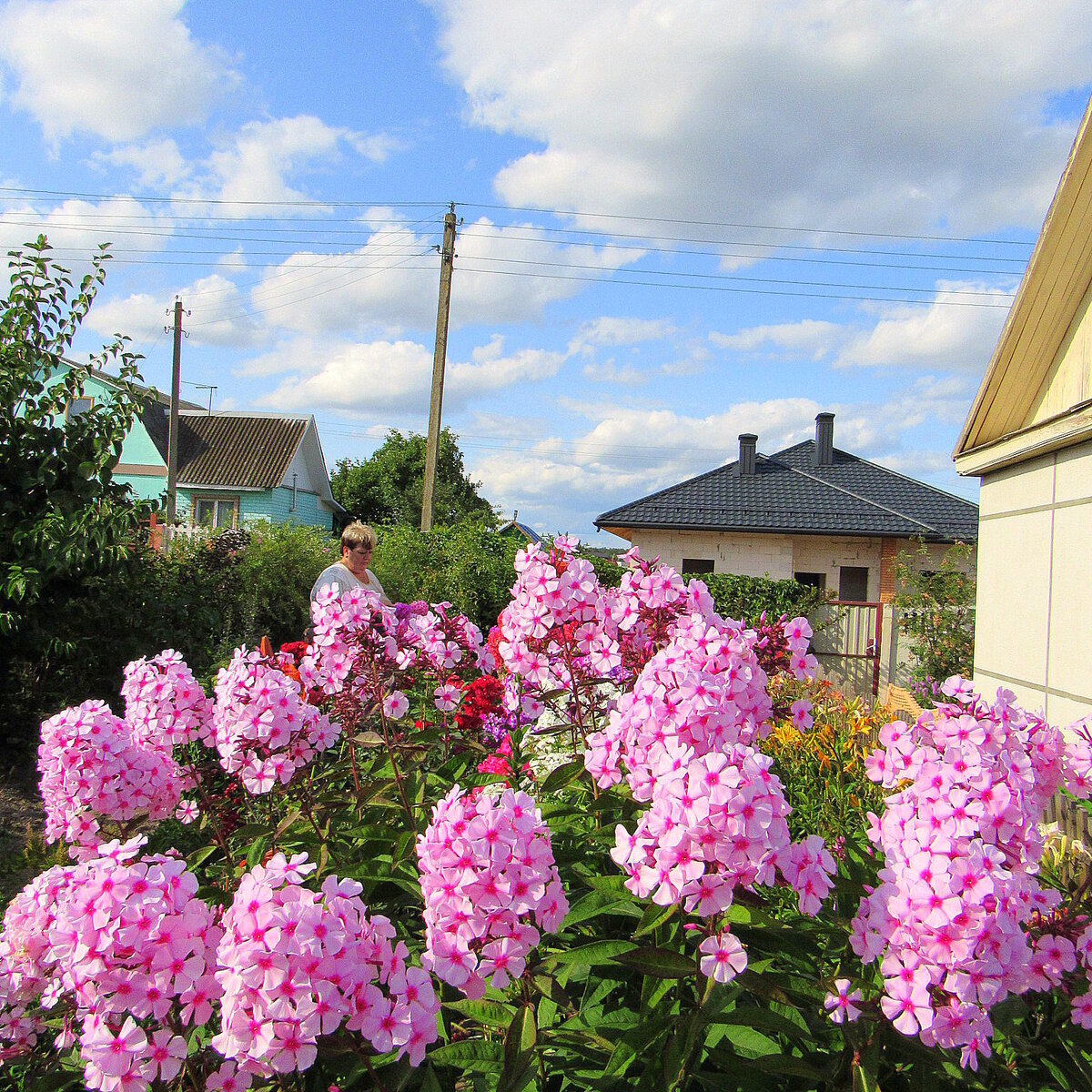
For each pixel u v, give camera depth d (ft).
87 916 5.20
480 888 5.41
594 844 8.21
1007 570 16.46
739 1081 6.00
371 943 5.41
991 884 5.16
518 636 9.14
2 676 21.38
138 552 25.22
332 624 9.64
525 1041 5.78
